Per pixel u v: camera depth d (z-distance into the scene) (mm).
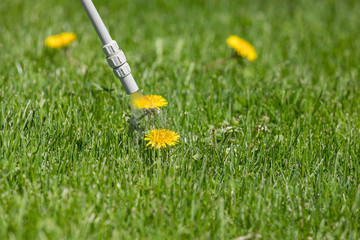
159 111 3555
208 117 4340
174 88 4941
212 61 6078
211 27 7770
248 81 5305
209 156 3516
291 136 3895
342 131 4113
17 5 8273
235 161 3484
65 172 3305
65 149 3508
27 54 5816
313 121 4309
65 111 4152
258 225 2867
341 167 3514
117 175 3279
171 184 3156
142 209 2938
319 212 3021
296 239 2805
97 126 3973
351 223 2908
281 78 5492
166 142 3229
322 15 8742
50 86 4680
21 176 3090
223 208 2953
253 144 3775
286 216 2973
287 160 3529
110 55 3158
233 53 5555
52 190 3035
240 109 4535
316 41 7176
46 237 2621
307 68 5941
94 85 4742
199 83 5145
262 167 3457
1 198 2902
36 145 3520
